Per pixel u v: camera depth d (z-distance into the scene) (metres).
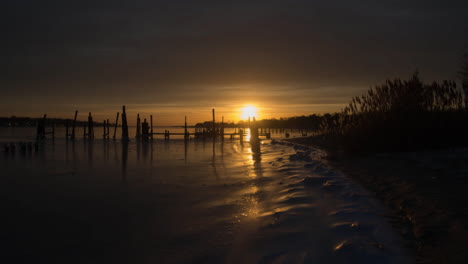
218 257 4.44
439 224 4.77
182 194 8.51
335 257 4.11
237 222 5.94
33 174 12.42
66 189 9.48
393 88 14.41
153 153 21.58
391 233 4.79
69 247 5.05
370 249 4.21
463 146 12.01
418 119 13.01
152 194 8.59
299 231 5.18
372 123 14.44
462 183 6.77
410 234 4.69
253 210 6.68
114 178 11.26
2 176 11.98
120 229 5.82
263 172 11.85
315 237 4.86
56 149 25.36
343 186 8.15
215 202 7.53
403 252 4.12
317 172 10.88
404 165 10.00
